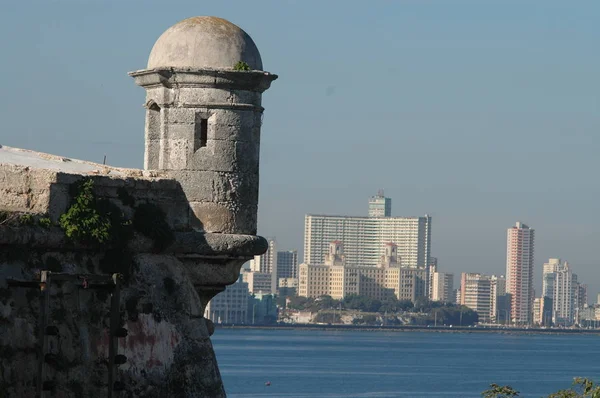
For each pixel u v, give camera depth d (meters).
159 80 52.81
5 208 47.44
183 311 51.34
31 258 46.62
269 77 53.53
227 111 52.94
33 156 53.03
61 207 47.47
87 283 47.44
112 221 48.78
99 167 52.66
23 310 45.75
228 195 52.97
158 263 51.00
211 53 52.75
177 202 52.53
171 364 50.47
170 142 52.97
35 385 45.69
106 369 48.16
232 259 53.22
